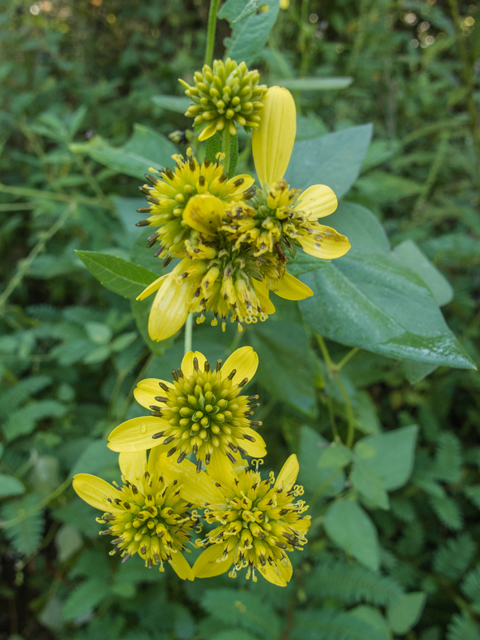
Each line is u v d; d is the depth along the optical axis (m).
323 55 0.27
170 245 0.07
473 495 0.19
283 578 0.08
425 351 0.08
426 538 0.20
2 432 0.19
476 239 0.22
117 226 0.21
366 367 0.16
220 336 0.13
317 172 0.10
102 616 0.18
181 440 0.07
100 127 0.25
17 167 0.28
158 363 0.12
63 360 0.18
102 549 0.18
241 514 0.08
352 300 0.09
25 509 0.17
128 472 0.08
